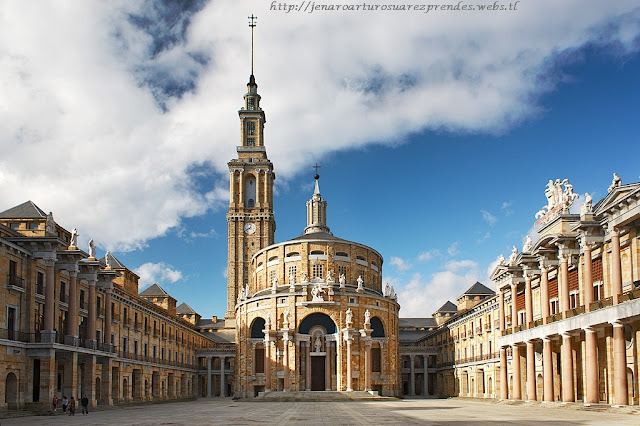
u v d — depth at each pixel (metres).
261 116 168.62
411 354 128.25
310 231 118.31
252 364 96.88
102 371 71.38
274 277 104.56
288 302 94.81
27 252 56.34
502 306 75.81
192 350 128.00
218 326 159.62
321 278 100.50
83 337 68.69
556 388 64.69
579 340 58.72
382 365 96.56
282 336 93.44
